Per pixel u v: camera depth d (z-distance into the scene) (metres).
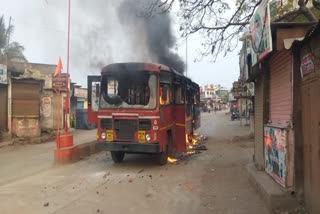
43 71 30.30
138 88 12.45
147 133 12.23
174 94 14.52
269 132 8.61
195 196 8.48
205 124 40.62
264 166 9.47
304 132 6.67
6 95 21.08
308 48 6.22
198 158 14.74
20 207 7.62
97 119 12.88
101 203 7.94
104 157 15.26
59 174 11.46
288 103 7.52
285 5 10.02
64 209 7.46
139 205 7.78
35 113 22.17
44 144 20.78
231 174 11.05
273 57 8.82
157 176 11.05
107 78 12.73
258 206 7.36
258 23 7.52
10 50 30.53
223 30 10.47
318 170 5.86
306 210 6.48
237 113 50.62
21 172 12.05
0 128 20.69
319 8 7.60
